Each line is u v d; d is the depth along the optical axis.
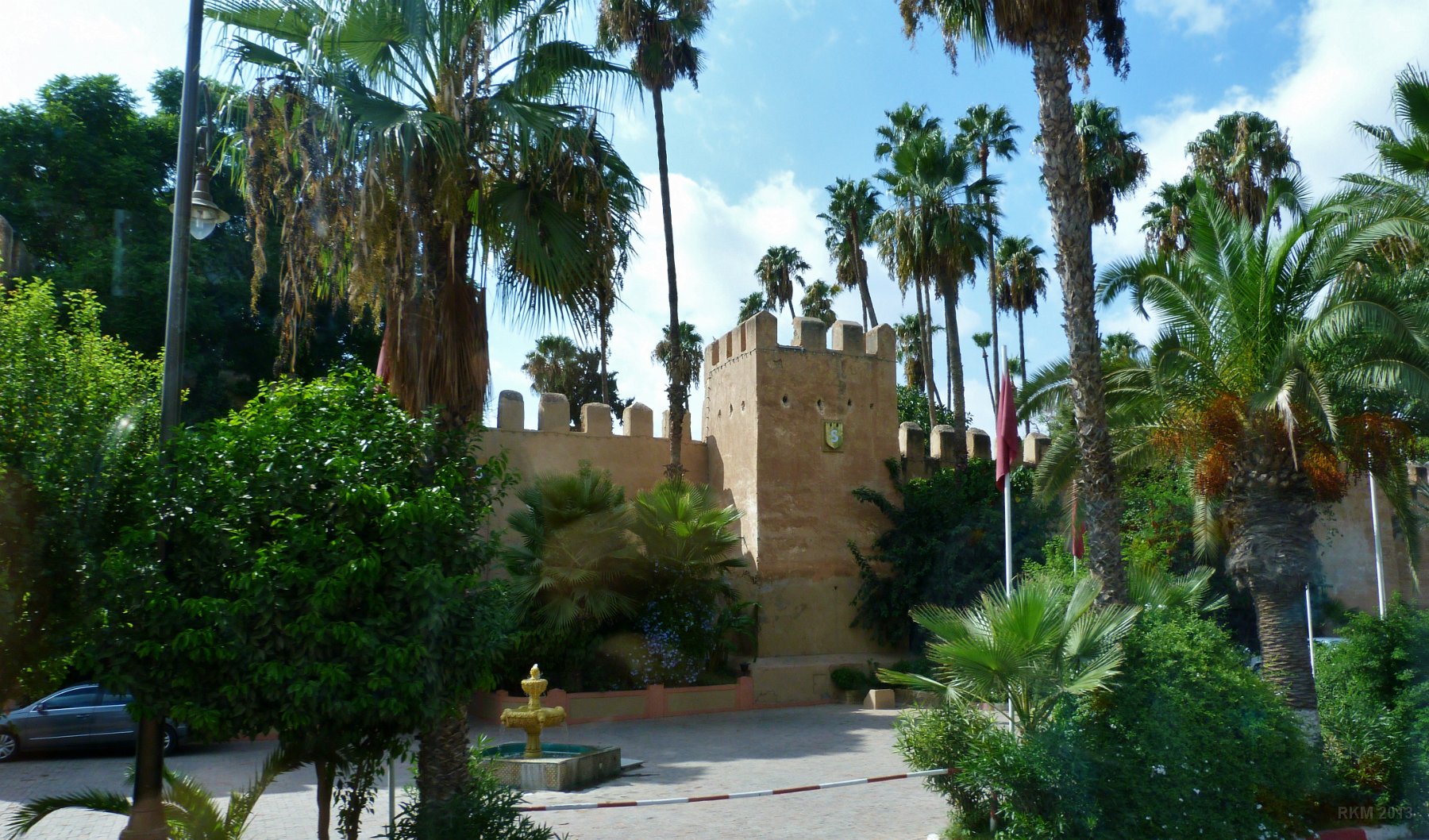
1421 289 11.59
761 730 17.53
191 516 5.68
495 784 7.22
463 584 5.98
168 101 24.72
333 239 7.48
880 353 24.56
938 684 8.80
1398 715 10.32
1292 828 8.91
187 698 5.46
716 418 24.72
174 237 6.61
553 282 8.30
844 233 36.91
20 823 6.18
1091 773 7.89
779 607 22.03
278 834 9.80
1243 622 23.50
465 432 6.86
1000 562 22.02
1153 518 21.70
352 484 5.78
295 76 7.62
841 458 23.45
